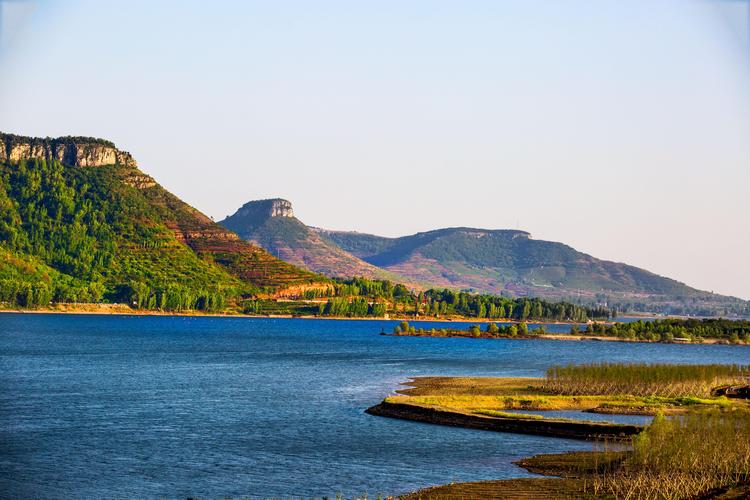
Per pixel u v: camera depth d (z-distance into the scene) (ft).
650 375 507.71
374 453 333.21
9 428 382.01
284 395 515.91
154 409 448.65
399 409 431.02
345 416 426.51
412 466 310.86
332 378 631.56
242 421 410.31
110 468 307.99
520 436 368.89
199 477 295.89
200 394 517.96
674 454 295.07
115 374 644.27
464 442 354.54
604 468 301.43
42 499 268.00
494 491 270.67
